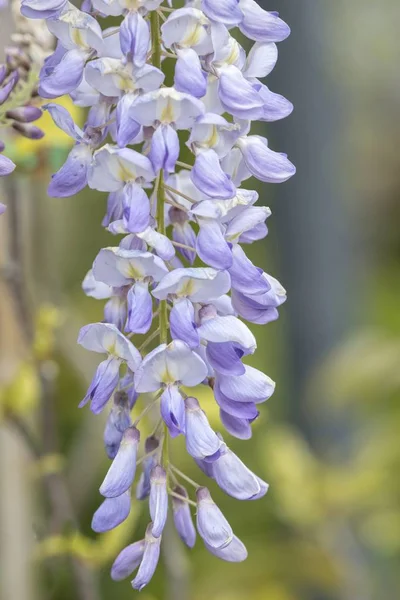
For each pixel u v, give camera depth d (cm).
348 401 126
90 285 76
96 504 136
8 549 99
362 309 171
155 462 74
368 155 290
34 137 81
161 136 71
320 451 135
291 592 133
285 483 124
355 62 235
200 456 73
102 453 113
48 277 110
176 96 71
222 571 128
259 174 73
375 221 296
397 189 297
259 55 73
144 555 73
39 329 93
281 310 135
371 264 258
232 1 71
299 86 121
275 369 159
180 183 76
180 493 75
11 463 98
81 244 148
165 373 72
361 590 128
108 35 72
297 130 124
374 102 274
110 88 71
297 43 119
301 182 126
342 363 123
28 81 81
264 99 73
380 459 125
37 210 107
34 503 103
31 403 95
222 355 73
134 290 72
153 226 73
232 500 146
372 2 245
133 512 93
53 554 93
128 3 71
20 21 82
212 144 72
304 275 131
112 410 75
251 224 73
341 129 133
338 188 130
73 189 73
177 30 71
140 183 72
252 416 74
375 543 132
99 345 73
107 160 71
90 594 94
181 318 72
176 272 71
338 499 123
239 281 73
